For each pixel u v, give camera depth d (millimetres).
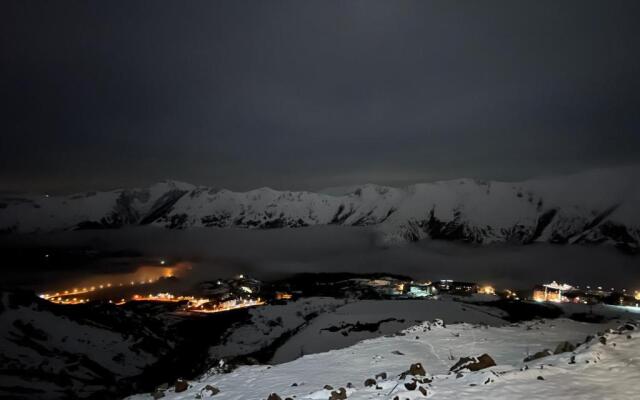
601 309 107750
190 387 19844
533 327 31359
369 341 28500
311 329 79688
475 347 24344
